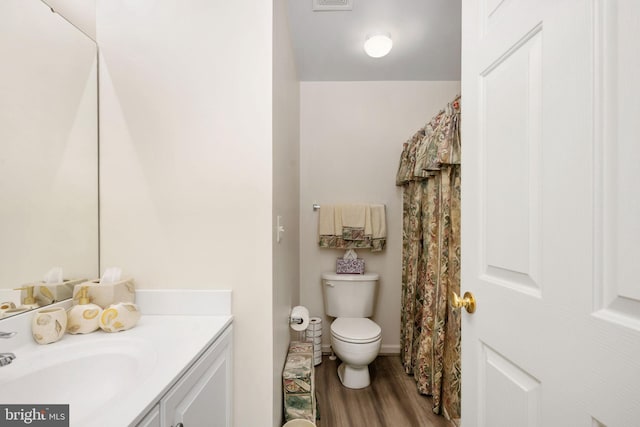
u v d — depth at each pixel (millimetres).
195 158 1099
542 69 531
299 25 1662
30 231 868
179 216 1100
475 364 747
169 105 1094
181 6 1092
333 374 1999
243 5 1095
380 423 1500
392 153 2346
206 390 852
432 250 1686
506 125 633
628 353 386
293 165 1901
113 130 1089
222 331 975
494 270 681
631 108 390
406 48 1892
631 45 389
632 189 389
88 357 785
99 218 1091
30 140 872
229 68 1094
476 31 751
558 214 496
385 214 2301
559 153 494
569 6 473
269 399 1091
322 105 2342
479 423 729
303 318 1627
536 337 542
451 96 2336
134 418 526
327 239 2219
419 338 1916
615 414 400
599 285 428
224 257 1104
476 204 749
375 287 2199
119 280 1014
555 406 498
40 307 885
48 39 927
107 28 1083
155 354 765
